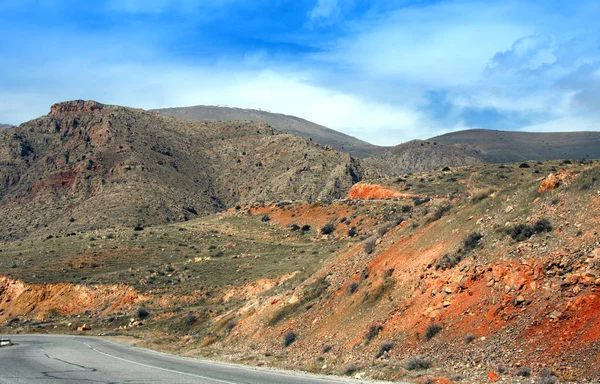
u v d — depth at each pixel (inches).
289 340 967.6
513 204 791.1
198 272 2689.5
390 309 789.9
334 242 2859.3
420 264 831.1
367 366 650.8
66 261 3043.8
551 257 610.5
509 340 559.5
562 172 799.1
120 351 1155.9
